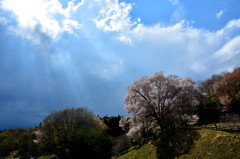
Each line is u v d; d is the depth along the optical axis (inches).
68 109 2455.7
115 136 2541.8
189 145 882.1
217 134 837.2
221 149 702.5
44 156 1863.9
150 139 1293.1
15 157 2154.3
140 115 1192.8
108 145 2139.5
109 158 1857.8
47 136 2103.8
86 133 2085.4
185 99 1166.3
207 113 1358.3
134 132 1240.2
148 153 1081.4
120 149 1766.7
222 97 1822.1
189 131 1054.4
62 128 2185.0
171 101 1205.7
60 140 2046.0
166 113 1173.7
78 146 1897.1
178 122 1240.8
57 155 1770.4
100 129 2347.4
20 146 2276.1
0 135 2645.2
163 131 1199.6
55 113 2374.5
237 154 620.4
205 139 849.5
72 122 2272.4
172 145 983.6
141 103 1182.9
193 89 1180.5
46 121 2229.3
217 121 1295.5
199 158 732.0
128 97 1307.8
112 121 2770.7
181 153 855.7
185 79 1300.4
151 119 1280.8
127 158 1205.1
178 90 1200.8
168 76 1323.8
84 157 1813.5
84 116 2434.8
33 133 2775.6
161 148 1031.0
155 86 1301.7
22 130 2869.1
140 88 1283.2
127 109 1341.0
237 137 717.3
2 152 2298.2
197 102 1227.2
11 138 2561.5
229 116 1266.0
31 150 2209.6
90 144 1942.7
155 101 1289.4
